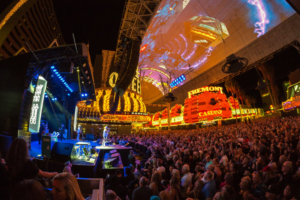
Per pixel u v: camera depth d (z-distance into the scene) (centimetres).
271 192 348
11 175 240
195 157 761
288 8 2372
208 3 2981
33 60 881
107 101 3119
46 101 1711
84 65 1107
